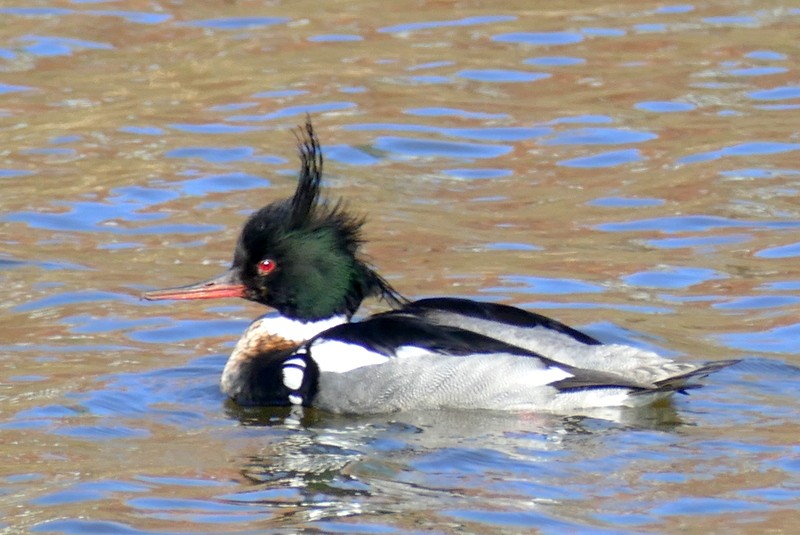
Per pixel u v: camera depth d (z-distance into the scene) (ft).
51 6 84.58
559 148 65.26
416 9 84.43
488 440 38.17
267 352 43.47
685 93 70.90
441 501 34.17
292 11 84.07
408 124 67.92
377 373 41.45
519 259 53.67
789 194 59.57
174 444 38.52
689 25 80.28
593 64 75.00
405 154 64.90
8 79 73.61
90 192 60.75
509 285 51.03
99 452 37.83
